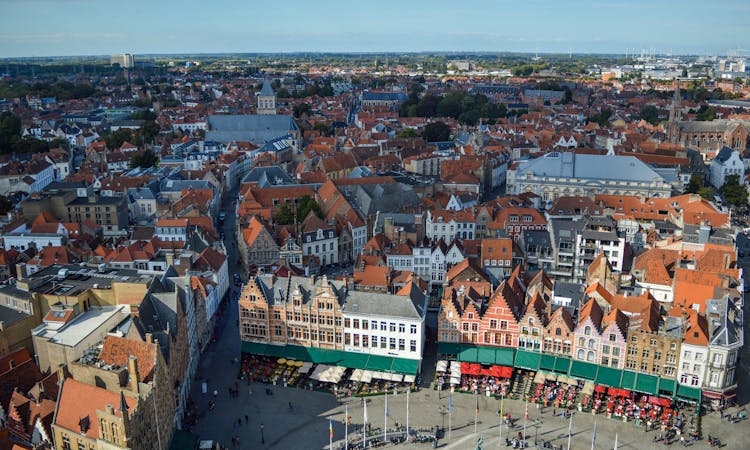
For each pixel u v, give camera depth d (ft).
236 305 637.71
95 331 446.19
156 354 375.86
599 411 456.04
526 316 499.51
